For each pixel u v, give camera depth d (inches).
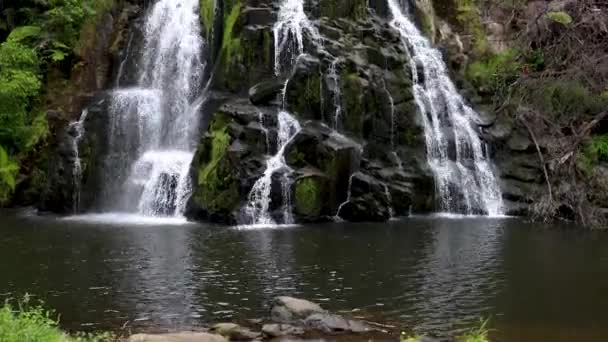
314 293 551.8
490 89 1127.6
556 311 510.0
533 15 1146.7
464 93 1120.2
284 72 1005.8
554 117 1029.2
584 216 895.1
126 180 1000.9
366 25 1067.3
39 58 1138.7
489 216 967.6
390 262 655.8
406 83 1025.5
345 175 916.0
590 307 518.9
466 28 1225.4
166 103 1085.8
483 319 491.5
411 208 967.0
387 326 476.1
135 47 1154.7
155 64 1127.0
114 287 565.6
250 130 911.7
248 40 1013.8
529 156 1027.9
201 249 707.4
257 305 520.1
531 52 1135.6
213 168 895.1
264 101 962.7
